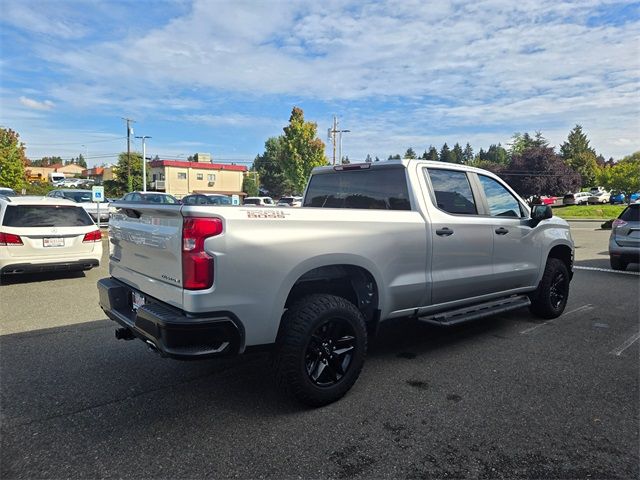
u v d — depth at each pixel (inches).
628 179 1921.8
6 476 102.1
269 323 125.6
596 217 1386.6
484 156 5226.4
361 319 141.9
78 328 214.7
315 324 130.0
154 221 131.3
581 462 108.4
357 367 142.0
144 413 131.8
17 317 233.5
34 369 164.1
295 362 128.1
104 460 108.7
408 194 170.7
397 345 194.9
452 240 175.6
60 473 103.5
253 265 121.7
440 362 174.1
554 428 123.8
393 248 155.6
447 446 115.1
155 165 2465.6
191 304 115.0
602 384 153.0
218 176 2586.1
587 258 484.4
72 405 136.5
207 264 115.5
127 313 146.2
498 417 129.9
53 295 284.7
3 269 295.6
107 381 154.4
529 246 214.8
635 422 127.1
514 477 102.8
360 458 109.8
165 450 113.0
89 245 324.2
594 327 222.1
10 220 300.2
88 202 836.0
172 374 160.6
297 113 1856.5
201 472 104.1
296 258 129.7
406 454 111.4
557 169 2298.2
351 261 142.9
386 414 131.7
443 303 177.8
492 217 197.8
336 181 199.5
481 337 206.1
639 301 280.1
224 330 117.8
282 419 128.6
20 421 126.8
